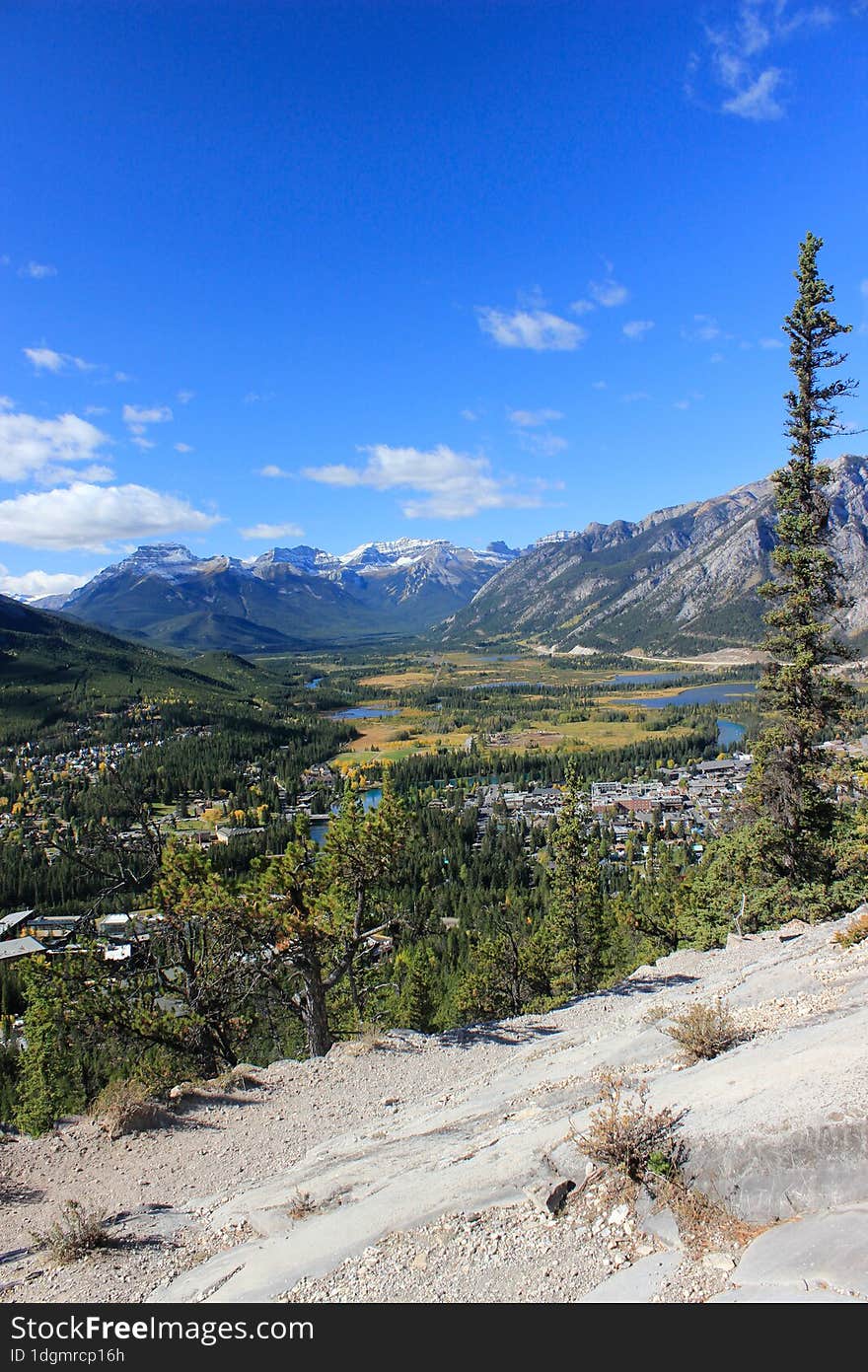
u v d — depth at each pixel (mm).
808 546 31422
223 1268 9227
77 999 22500
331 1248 9125
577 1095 12852
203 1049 23219
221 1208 11352
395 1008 44594
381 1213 9703
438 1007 50688
